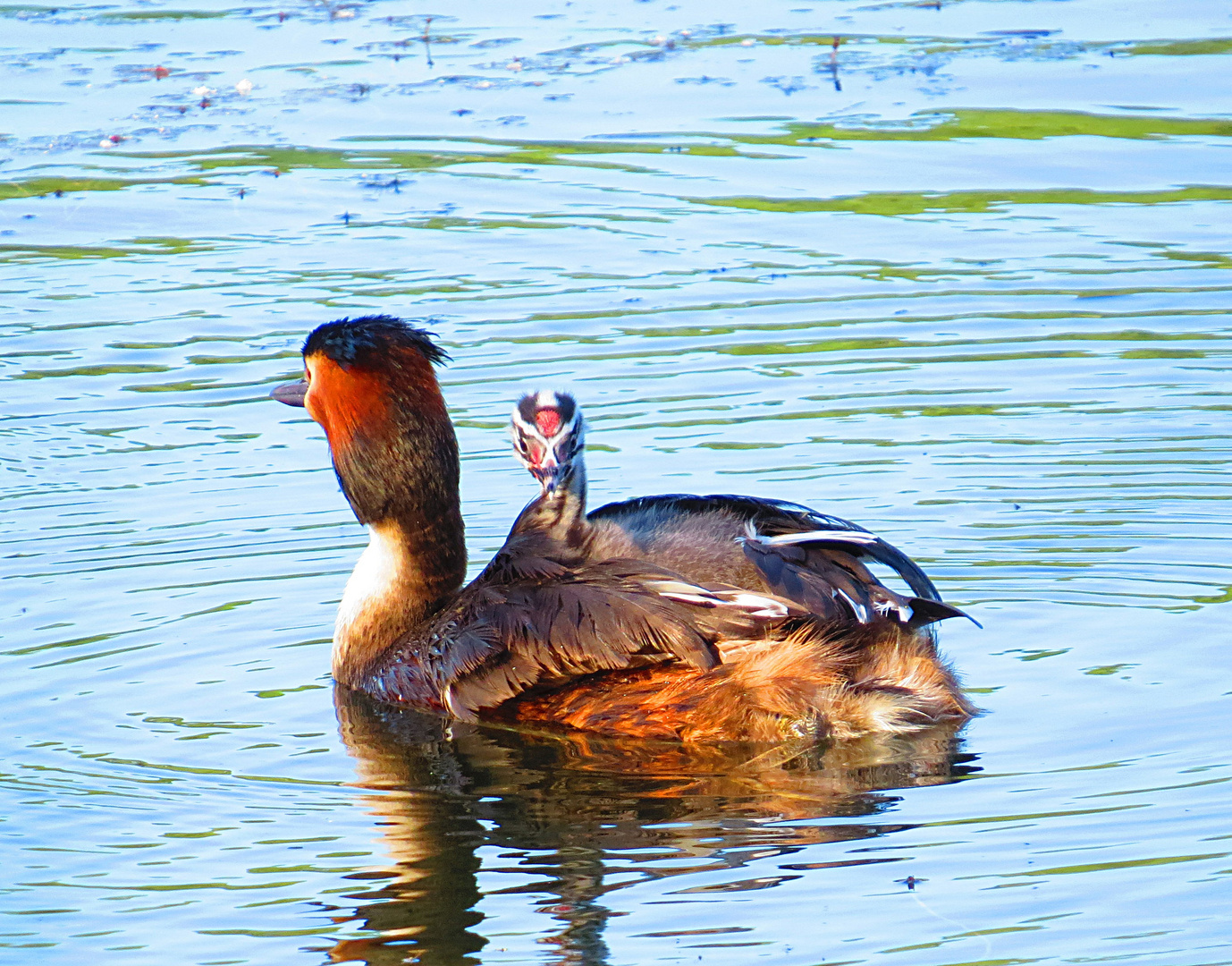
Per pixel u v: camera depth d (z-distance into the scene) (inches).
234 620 481.1
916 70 991.6
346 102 978.1
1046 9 1114.7
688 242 783.1
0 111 972.6
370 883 337.1
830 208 815.1
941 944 305.6
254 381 664.4
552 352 673.0
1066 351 661.3
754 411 618.2
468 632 433.7
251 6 1188.5
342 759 403.5
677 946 307.6
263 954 312.2
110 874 343.0
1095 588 482.3
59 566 513.0
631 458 579.2
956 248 766.5
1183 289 715.4
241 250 795.4
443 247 788.6
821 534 421.4
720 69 1009.5
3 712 422.3
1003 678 427.5
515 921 319.3
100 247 805.2
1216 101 919.0
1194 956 299.1
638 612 408.5
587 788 382.3
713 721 406.6
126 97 994.7
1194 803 353.4
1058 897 319.6
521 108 956.6
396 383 471.5
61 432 620.1
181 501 563.5
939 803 361.1
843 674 404.5
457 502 478.6
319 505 560.4
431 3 1188.5
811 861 337.7
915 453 580.7
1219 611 463.2
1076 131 890.7
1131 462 567.5
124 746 406.6
